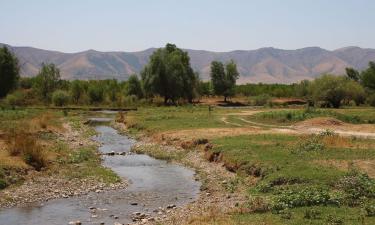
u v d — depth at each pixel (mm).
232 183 27859
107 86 132500
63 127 60375
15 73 120312
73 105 118438
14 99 109938
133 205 23703
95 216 21312
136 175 32344
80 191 26609
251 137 41312
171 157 39938
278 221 17016
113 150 45125
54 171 30609
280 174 25562
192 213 20875
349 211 18125
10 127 49250
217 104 125688
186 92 119312
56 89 124188
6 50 118312
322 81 103625
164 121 63531
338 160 28188
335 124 53781
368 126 52438
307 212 17609
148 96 121625
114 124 73062
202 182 29891
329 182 23172
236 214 19156
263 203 20375
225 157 33875
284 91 147250
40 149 32281
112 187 28000
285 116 59812
